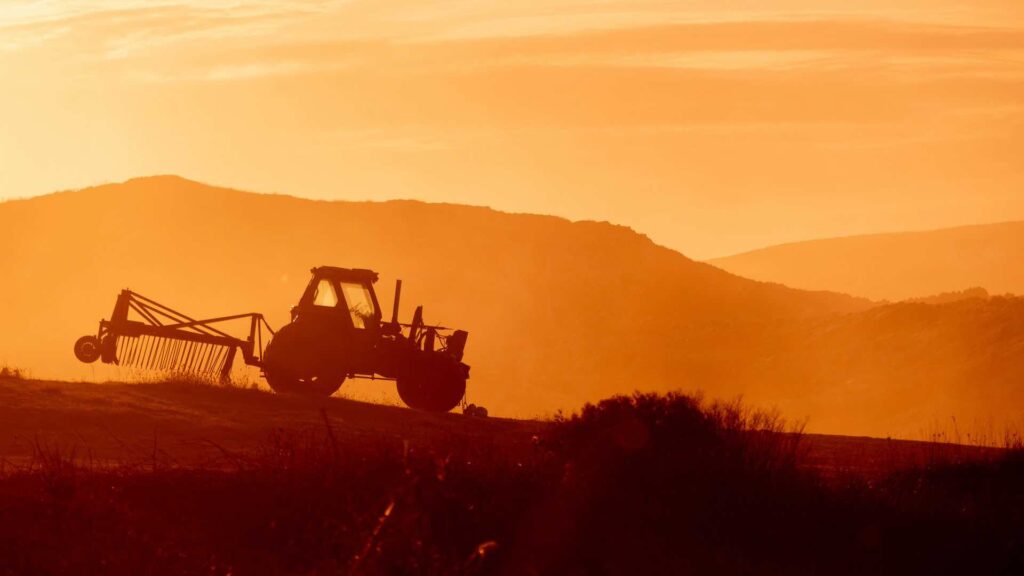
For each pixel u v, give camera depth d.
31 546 35.62
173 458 58.62
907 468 60.28
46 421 68.06
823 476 53.62
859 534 42.56
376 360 96.88
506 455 48.28
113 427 68.19
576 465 43.56
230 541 37.22
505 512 39.03
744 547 40.16
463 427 77.50
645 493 42.78
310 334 96.75
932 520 44.84
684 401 57.56
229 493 42.03
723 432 55.44
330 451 46.44
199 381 86.00
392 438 57.09
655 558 37.94
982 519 45.81
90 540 36.66
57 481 42.25
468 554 35.66
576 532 38.25
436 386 96.88
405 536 34.75
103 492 41.03
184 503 40.53
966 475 59.41
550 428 57.50
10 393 74.31
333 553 35.88
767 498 43.75
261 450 60.75
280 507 39.69
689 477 44.91
